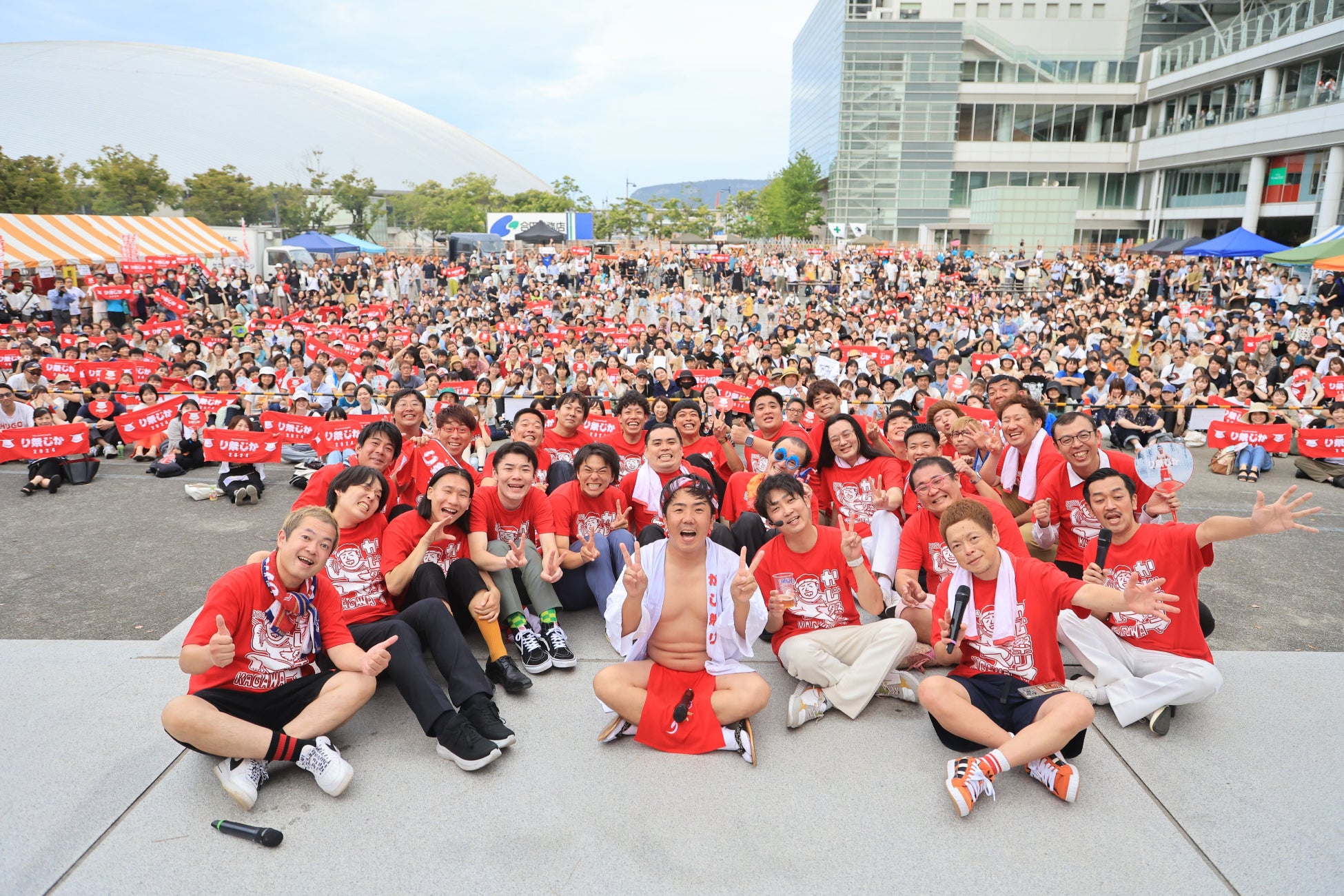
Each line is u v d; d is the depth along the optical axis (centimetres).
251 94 7019
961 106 5400
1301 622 549
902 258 3912
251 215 5372
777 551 417
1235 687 426
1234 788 342
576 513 495
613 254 4291
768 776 349
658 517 527
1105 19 5469
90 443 1031
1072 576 498
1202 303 2542
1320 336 1602
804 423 725
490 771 349
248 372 1244
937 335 1672
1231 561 672
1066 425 475
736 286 3178
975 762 326
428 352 1456
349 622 407
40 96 5869
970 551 355
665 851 302
